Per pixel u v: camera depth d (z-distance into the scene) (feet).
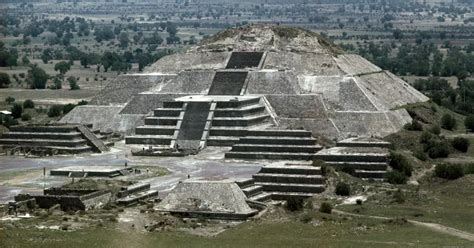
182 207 591.78
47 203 599.57
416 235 517.14
